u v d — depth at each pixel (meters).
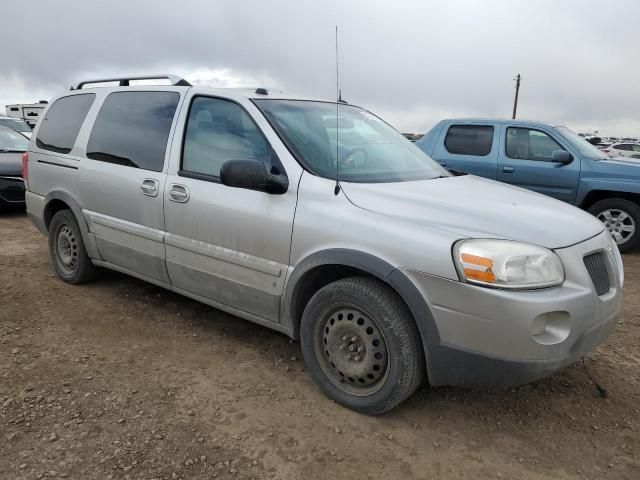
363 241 2.83
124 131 4.29
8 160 8.91
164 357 3.61
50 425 2.79
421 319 2.67
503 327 2.50
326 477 2.49
